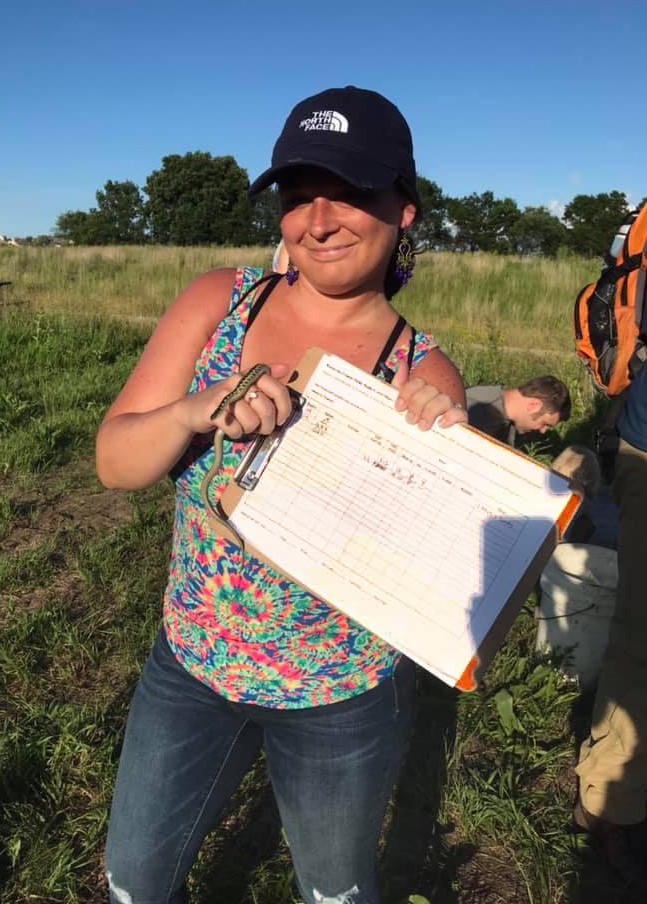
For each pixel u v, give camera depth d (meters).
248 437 1.33
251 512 1.28
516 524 1.18
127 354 9.23
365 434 1.25
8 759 2.71
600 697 2.58
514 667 3.32
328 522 1.25
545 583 3.43
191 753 1.46
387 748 1.43
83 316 11.49
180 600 1.44
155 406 1.42
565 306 13.44
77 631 3.47
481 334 10.84
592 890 2.49
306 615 1.35
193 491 1.39
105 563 4.09
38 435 5.93
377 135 1.25
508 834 2.63
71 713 2.94
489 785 2.75
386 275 1.49
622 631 2.50
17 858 2.40
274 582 1.33
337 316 1.41
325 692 1.39
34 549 4.31
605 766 2.54
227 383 1.23
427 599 1.20
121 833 1.45
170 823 1.45
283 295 1.45
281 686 1.39
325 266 1.31
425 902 2.21
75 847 2.49
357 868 1.45
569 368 8.54
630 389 2.46
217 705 1.46
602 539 4.54
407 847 2.58
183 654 1.45
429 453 1.23
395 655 1.44
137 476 1.34
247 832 2.60
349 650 1.38
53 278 17.09
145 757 1.45
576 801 2.73
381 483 1.24
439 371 1.42
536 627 3.71
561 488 1.16
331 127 1.23
